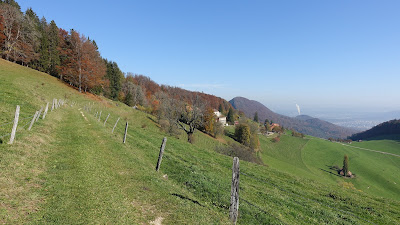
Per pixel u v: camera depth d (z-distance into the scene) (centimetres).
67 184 916
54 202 759
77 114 3547
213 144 7806
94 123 2852
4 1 9119
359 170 10975
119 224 709
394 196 8412
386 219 1466
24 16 7406
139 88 13225
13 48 6838
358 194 2138
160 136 3466
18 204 692
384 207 1739
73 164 1164
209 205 1120
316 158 12638
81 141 1708
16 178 855
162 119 7475
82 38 7362
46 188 848
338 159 12456
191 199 1099
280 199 1517
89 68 7519
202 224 818
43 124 1945
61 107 3775
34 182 872
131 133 3033
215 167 2103
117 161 1407
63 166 1115
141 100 12606
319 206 1550
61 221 658
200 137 8106
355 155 13162
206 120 7381
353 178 9925
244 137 10788
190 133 5900
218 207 1117
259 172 2370
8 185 783
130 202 888
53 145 1480
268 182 2014
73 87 7450
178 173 1576
